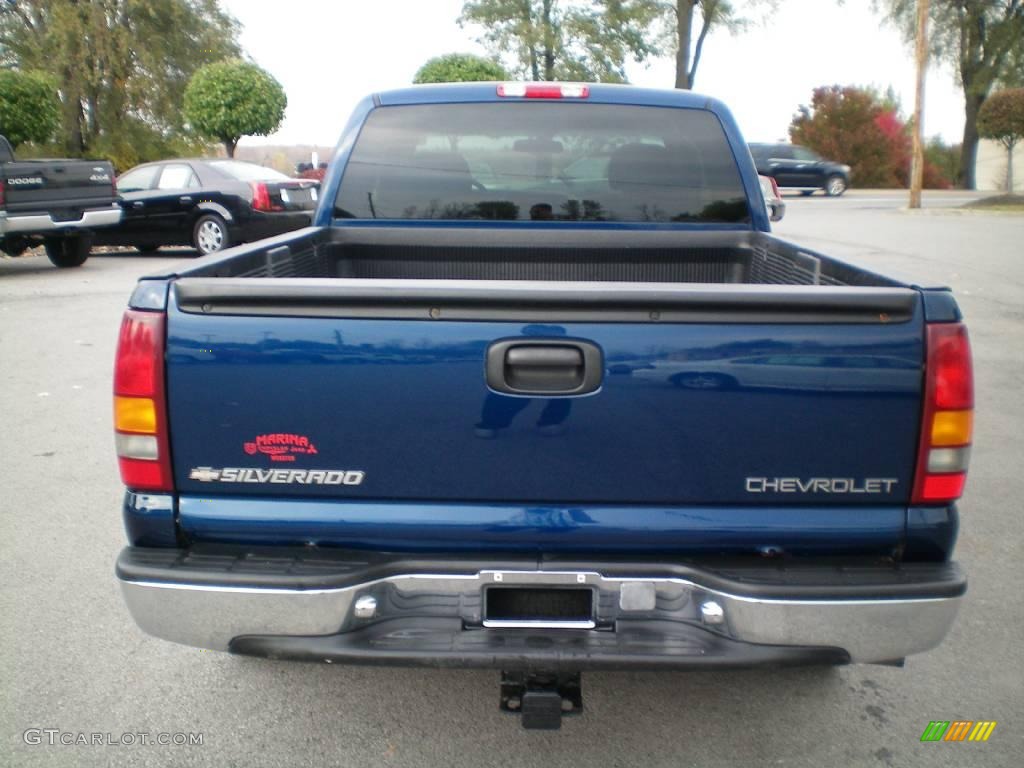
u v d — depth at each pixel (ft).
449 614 7.82
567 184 13.16
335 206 13.23
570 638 7.77
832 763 9.11
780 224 61.67
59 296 34.76
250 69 76.23
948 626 7.60
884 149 130.41
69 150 96.27
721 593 7.55
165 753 9.24
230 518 7.78
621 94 12.95
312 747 9.35
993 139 85.66
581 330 7.38
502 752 9.27
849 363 7.41
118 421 7.70
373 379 7.48
